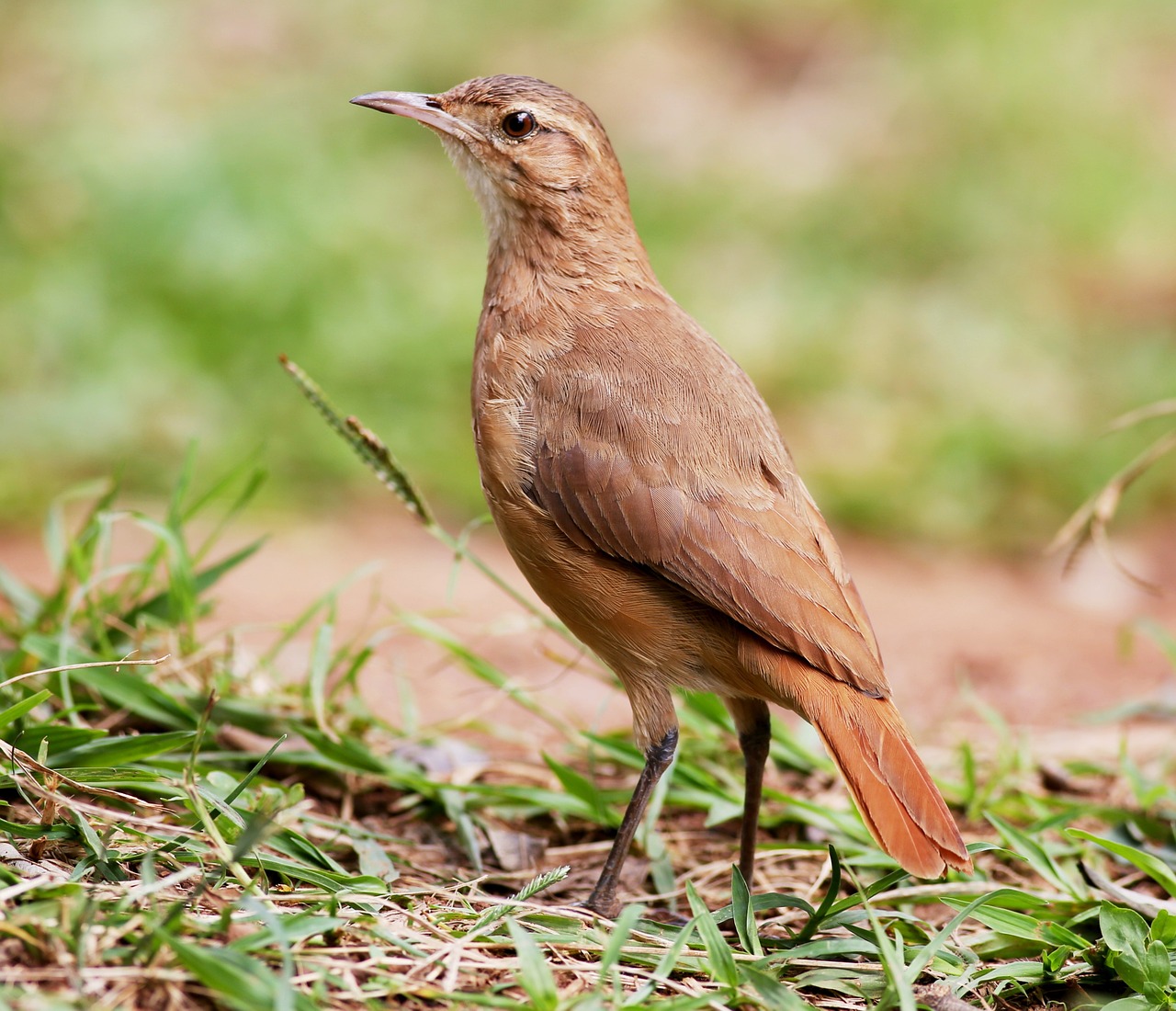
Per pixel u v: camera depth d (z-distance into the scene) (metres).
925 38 25.86
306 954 6.03
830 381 18.36
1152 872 7.54
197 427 16.25
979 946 7.20
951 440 17.06
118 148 20.64
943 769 9.86
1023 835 7.89
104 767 7.44
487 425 8.09
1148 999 6.46
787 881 8.35
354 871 7.70
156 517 14.77
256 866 6.82
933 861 6.79
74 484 15.42
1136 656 13.14
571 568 7.83
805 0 26.75
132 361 16.78
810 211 22.36
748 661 7.51
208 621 12.14
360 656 9.29
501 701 11.23
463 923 6.63
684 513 7.63
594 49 25.69
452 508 15.88
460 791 8.58
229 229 18.80
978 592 15.07
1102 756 10.19
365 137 22.72
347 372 17.09
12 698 8.21
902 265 21.64
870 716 7.26
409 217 20.91
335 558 14.41
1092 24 26.67
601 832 8.87
